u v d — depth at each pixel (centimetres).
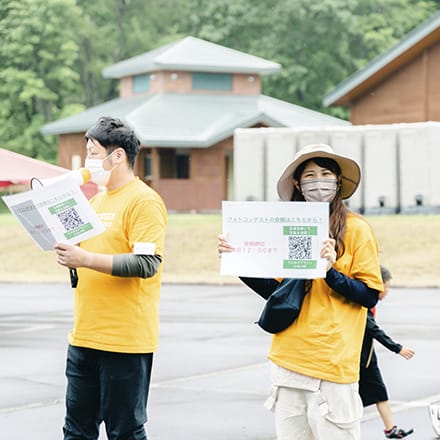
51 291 3459
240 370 1698
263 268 749
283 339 764
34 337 2175
